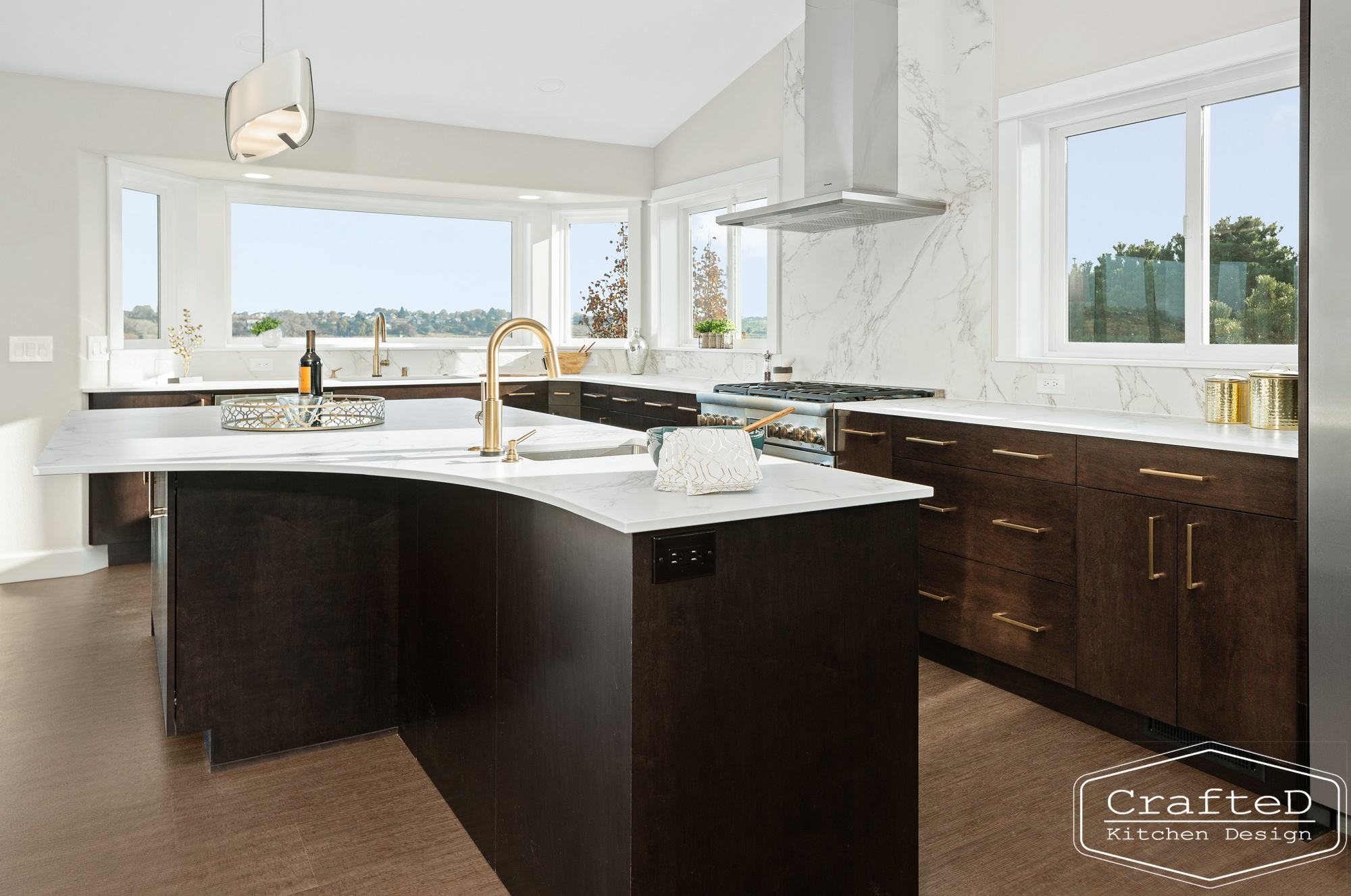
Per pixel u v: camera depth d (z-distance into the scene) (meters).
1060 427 2.79
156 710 2.91
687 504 1.61
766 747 1.65
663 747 1.54
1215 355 3.13
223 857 2.08
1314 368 2.09
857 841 1.79
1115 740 2.71
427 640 2.47
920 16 4.02
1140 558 2.58
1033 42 3.57
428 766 2.48
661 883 1.55
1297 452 2.16
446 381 5.63
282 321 5.84
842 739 1.75
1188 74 3.04
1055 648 2.86
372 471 2.08
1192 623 2.45
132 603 4.09
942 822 2.24
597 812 1.62
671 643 1.54
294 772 2.51
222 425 2.87
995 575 3.08
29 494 4.51
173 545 2.43
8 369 4.43
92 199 4.63
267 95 2.49
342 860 2.07
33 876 1.99
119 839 2.15
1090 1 3.35
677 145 5.88
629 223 6.30
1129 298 3.46
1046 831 2.19
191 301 5.45
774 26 4.73
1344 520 2.05
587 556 1.63
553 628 1.76
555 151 5.84
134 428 2.78
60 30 4.12
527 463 2.13
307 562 2.60
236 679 2.52
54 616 3.89
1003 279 3.73
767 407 4.03
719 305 5.87
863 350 4.48
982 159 3.81
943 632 3.31
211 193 5.46
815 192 4.12
